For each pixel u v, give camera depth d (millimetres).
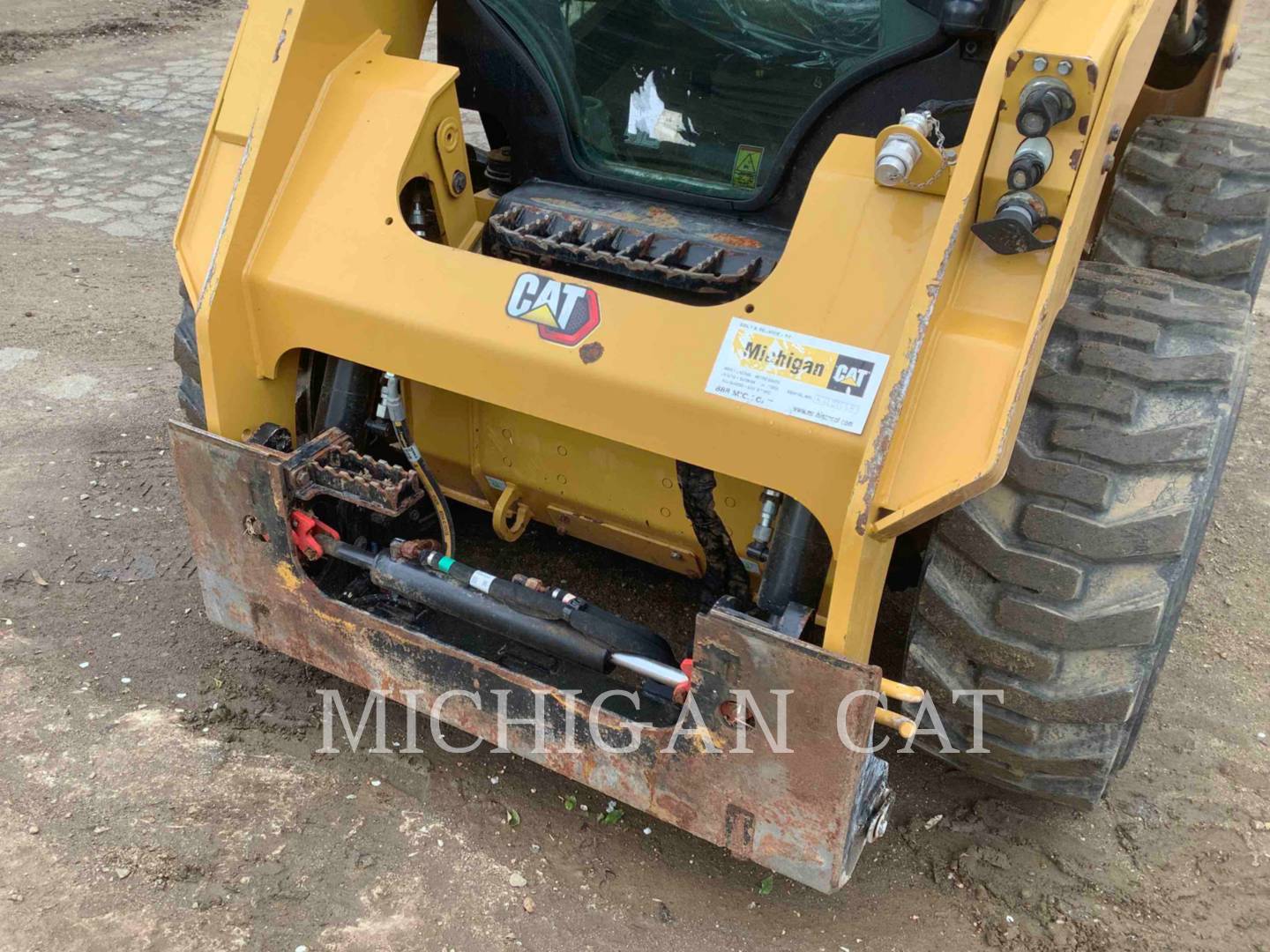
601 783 2277
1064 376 2084
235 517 2475
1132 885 2496
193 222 2617
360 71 2619
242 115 2525
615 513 2748
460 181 2715
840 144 2193
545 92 2678
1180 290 2283
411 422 2855
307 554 2463
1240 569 3607
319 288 2436
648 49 2545
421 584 2387
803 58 2406
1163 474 2027
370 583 2652
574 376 2199
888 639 3139
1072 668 2107
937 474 1882
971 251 1942
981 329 1911
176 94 7848
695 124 2590
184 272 2578
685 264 2396
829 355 2025
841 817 2008
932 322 1905
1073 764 2230
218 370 2498
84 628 3094
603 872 2463
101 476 3760
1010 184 1840
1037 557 2047
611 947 2289
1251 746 2893
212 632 3105
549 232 2525
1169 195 3006
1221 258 2938
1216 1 3363
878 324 2012
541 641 2277
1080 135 1810
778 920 2377
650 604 3268
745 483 2477
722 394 2082
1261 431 4391
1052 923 2400
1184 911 2439
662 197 2646
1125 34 1882
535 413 2283
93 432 4004
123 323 4793
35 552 3377
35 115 7281
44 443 3922
